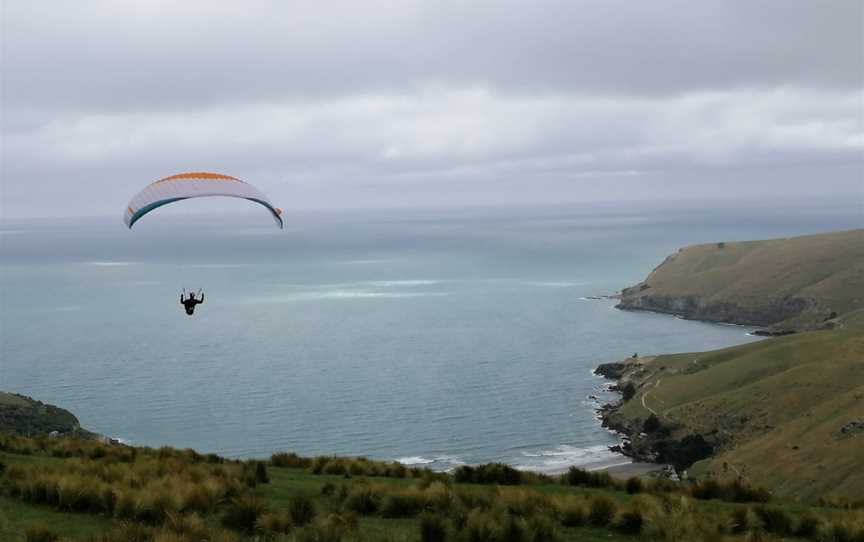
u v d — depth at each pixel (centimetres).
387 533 1688
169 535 1522
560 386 18325
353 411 15712
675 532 1730
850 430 10025
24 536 1566
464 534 1658
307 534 1586
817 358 14988
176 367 19888
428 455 12950
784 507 2217
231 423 14675
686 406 14362
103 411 15500
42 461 2398
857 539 1827
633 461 12800
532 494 1995
